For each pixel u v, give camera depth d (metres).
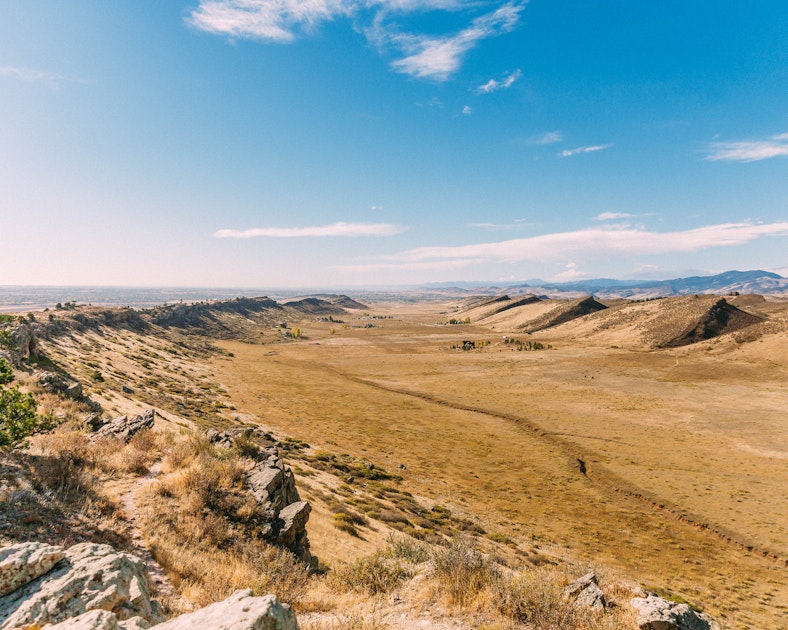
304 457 49.94
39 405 25.61
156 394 67.31
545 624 8.53
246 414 74.88
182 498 14.48
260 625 4.76
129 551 10.34
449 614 9.04
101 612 4.89
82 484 12.91
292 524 15.58
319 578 13.24
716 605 28.94
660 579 32.91
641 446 76.50
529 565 28.66
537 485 57.12
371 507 34.22
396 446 69.81
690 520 47.81
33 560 6.05
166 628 4.86
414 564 13.03
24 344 48.47
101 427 23.59
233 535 13.63
